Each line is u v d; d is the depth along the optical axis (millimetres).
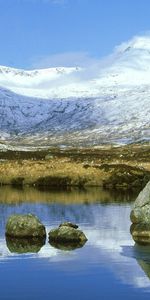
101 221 49062
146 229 41219
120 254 34875
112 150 188500
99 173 86500
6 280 29031
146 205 42625
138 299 25734
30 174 89875
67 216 52625
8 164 95875
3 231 43969
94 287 27656
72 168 89688
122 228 45000
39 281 28766
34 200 67062
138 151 170875
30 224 41594
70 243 38875
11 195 73125
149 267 31391
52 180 86875
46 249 36688
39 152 149375
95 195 72750
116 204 62438
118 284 28156
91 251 35812
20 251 36031
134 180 83500
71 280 28938
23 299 25922
